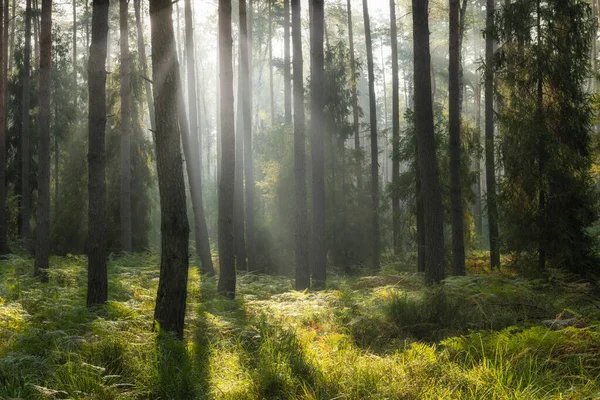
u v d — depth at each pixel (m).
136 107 25.41
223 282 12.36
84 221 25.33
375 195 21.62
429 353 6.38
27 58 23.72
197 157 19.80
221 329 7.91
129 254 20.66
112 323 6.92
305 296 10.83
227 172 12.73
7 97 27.30
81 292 10.88
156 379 5.66
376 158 21.94
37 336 6.86
